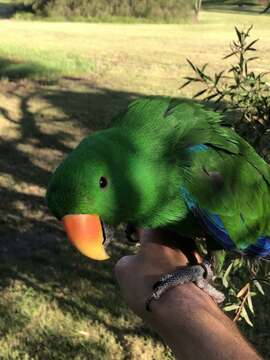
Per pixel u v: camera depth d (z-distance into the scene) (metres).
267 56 16.14
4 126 9.19
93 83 12.72
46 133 8.91
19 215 6.01
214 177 1.95
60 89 12.01
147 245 1.90
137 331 4.20
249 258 2.29
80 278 4.85
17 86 12.10
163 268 1.77
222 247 2.07
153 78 13.41
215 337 1.37
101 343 4.08
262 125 2.51
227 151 2.01
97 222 1.71
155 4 28.42
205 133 1.96
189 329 1.42
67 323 4.27
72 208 1.68
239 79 2.54
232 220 2.03
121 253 5.26
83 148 1.72
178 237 2.01
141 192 1.78
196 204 1.91
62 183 1.68
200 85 12.59
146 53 17.20
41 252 5.27
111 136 1.79
